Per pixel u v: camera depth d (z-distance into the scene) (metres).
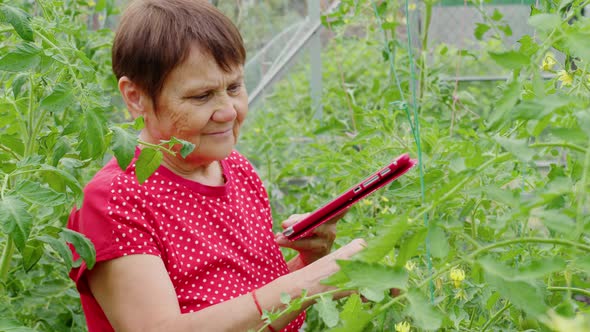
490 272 1.06
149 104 1.71
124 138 1.46
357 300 1.28
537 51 1.27
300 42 4.09
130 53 1.68
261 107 4.60
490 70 4.00
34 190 1.46
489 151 1.57
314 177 3.90
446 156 1.99
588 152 1.08
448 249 1.11
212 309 1.61
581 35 1.11
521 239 1.11
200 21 1.66
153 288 1.65
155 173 1.76
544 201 1.08
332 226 1.98
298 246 1.96
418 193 1.50
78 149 1.57
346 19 3.38
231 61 1.68
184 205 1.78
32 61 1.49
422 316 1.05
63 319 2.33
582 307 1.26
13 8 1.48
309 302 1.61
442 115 2.91
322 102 3.87
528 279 1.05
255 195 2.01
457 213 2.04
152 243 1.70
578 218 1.07
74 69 1.72
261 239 1.94
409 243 1.11
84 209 1.72
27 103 1.98
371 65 5.66
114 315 1.68
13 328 1.43
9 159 1.90
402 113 2.58
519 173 1.84
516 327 1.69
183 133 1.71
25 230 1.40
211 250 1.77
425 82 3.04
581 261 1.07
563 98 1.07
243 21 4.28
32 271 2.35
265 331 1.61
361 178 2.79
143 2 1.69
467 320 1.74
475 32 2.71
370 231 2.27
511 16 3.40
